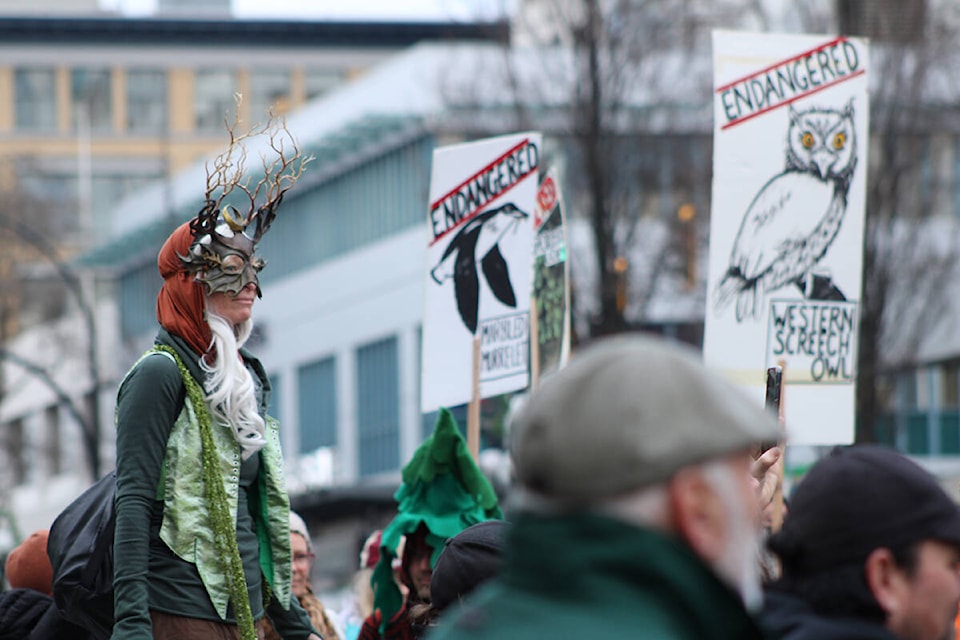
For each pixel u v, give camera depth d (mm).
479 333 19188
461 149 19391
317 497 101688
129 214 130125
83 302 82125
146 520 11258
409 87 96875
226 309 11688
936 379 90062
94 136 159125
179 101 159250
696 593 5645
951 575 7363
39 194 130625
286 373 111312
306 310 108750
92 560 11508
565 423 5656
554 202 19422
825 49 17812
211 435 11484
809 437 17500
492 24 63781
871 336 55875
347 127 100250
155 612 11320
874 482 7371
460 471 15469
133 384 11414
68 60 159250
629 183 61156
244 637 11398
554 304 19266
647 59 60812
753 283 17438
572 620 5578
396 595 16000
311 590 17734
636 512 5652
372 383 103000
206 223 11594
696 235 62094
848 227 17750
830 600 7371
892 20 58375
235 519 11570
